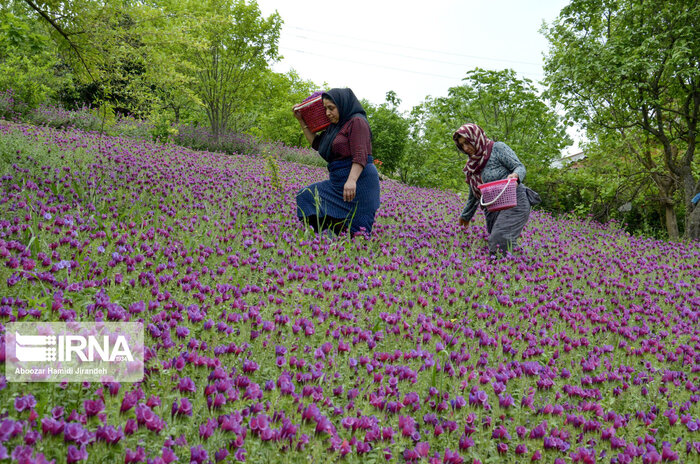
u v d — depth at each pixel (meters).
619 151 18.16
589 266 6.97
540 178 19.72
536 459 2.39
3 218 4.56
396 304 4.15
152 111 14.64
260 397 2.32
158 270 3.77
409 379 2.84
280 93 23.77
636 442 2.86
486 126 22.52
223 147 20.50
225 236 5.16
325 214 6.30
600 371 3.54
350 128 6.21
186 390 2.18
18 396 2.02
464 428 2.56
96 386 2.21
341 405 2.67
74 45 7.59
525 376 3.09
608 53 14.55
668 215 17.75
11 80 20.27
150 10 7.71
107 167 7.91
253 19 20.17
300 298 3.73
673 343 4.41
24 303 2.87
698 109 15.40
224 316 3.27
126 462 1.75
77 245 3.73
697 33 13.92
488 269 5.53
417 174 25.73
